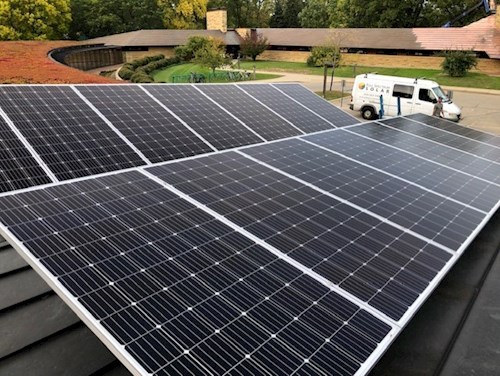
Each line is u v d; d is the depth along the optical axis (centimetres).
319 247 568
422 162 1016
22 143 725
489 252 848
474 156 1142
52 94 898
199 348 377
